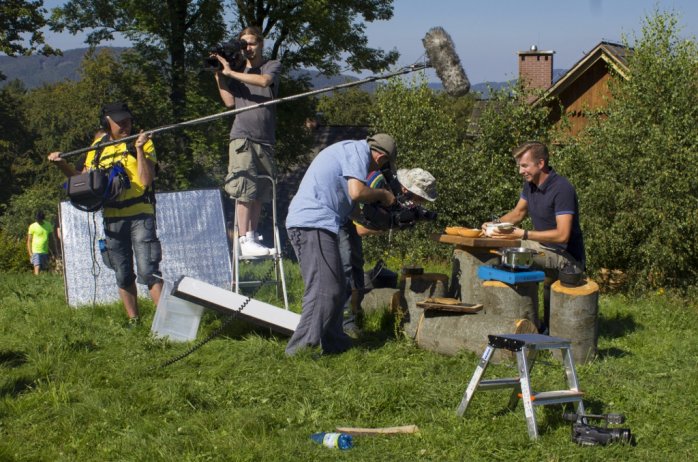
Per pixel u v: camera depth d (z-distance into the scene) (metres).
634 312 8.84
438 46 7.00
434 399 5.35
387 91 21.62
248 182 8.45
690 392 5.68
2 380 5.77
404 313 7.24
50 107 67.00
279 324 6.88
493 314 6.70
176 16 27.66
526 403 4.71
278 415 5.09
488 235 6.96
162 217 9.80
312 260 6.44
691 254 12.73
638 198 12.89
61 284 10.58
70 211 9.45
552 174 7.05
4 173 60.19
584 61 24.27
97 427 4.85
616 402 5.43
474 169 20.25
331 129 39.06
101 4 28.22
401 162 20.88
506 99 20.64
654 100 13.53
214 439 4.62
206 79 27.05
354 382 5.63
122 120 7.60
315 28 28.06
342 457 4.46
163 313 7.13
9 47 36.34
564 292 6.46
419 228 18.77
